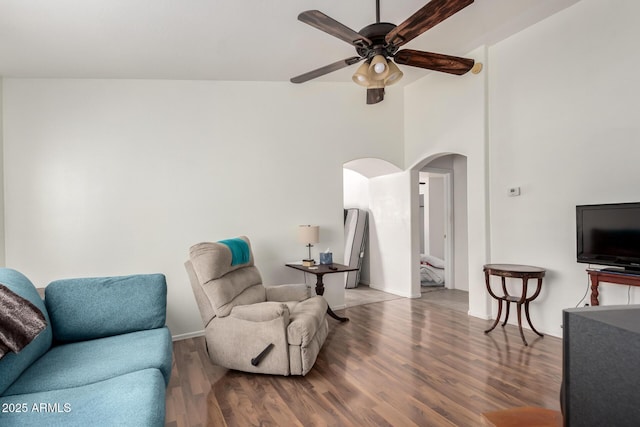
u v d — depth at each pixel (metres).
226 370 2.81
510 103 3.77
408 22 2.12
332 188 4.54
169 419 2.10
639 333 0.43
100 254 3.40
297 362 2.59
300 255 4.32
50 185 3.26
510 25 3.50
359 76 2.61
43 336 2.02
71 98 3.33
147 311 2.45
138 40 2.85
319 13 2.02
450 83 4.38
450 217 5.86
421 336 3.48
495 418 0.83
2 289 1.68
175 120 3.70
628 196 2.87
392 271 5.53
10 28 2.49
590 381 0.49
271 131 4.17
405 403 2.24
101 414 1.35
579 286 3.21
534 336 3.43
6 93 3.16
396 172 5.38
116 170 3.46
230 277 3.03
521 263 3.68
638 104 2.82
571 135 3.25
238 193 3.98
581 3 3.15
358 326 3.82
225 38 2.98
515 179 3.73
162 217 3.63
